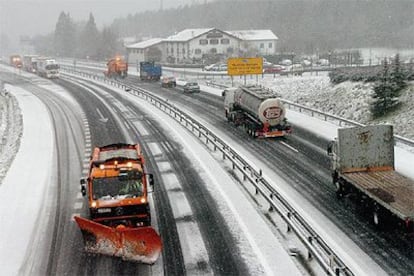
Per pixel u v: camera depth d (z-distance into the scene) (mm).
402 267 14945
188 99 57500
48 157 30531
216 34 110938
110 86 74875
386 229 17734
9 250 17188
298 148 30750
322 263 14367
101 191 17109
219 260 15906
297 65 93375
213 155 29766
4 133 39938
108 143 33844
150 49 118500
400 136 30812
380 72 42344
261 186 23312
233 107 40250
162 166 27500
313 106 46406
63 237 18188
